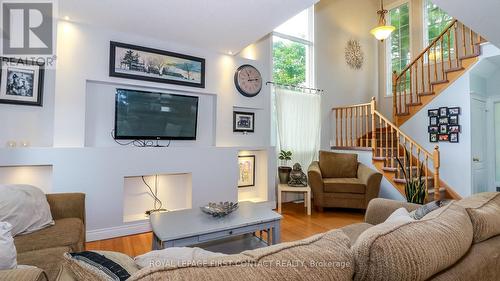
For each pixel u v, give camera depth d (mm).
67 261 858
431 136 4641
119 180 2910
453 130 4363
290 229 3271
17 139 2623
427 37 5680
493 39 3061
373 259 723
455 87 4383
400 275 698
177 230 1917
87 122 2990
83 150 2730
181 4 2471
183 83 3459
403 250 725
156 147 3137
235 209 2463
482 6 2387
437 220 960
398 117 5152
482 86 4621
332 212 4090
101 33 2953
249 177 4289
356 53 5914
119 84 3143
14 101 2582
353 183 4027
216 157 3578
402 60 6027
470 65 4219
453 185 4348
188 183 3480
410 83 5215
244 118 4113
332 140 5457
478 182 4344
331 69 5492
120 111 3076
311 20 5234
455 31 4516
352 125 5586
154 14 2662
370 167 4633
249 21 2816
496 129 4789
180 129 3498
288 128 4641
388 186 4344
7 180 2600
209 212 2314
